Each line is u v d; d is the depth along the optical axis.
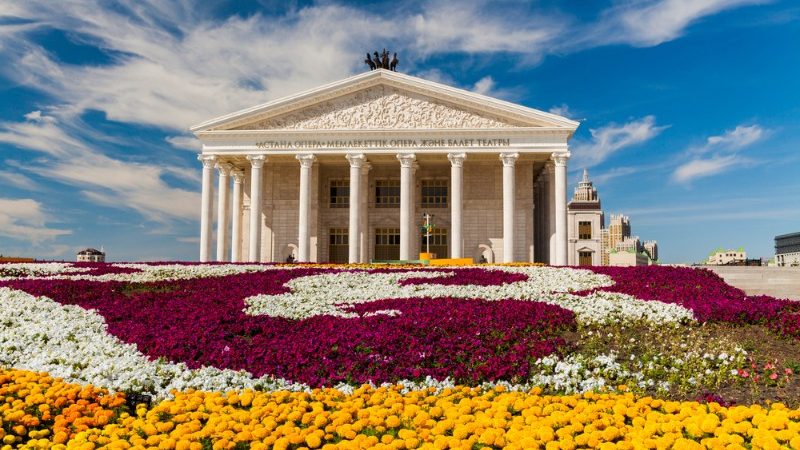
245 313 23.59
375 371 15.74
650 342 19.00
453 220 65.31
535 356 16.81
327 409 12.59
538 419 11.38
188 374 15.09
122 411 12.88
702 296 27.20
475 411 12.16
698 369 15.94
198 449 10.23
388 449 9.94
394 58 74.38
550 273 36.16
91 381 14.28
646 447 9.87
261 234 72.75
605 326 21.14
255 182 66.81
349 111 67.25
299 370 15.78
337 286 31.94
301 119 67.75
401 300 25.72
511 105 64.94
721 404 13.12
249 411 12.29
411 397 13.03
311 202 73.50
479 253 72.88
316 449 10.41
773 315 21.34
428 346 17.31
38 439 11.16
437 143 65.81
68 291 28.30
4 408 12.30
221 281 33.88
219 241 70.00
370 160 71.94
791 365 16.25
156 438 10.66
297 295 28.70
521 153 65.75
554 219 69.12
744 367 16.31
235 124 67.44
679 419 11.30
